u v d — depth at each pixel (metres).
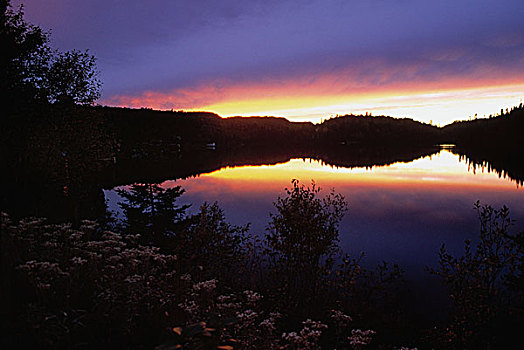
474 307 5.70
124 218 12.30
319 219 7.54
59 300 3.76
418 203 25.33
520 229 13.69
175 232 9.45
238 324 3.51
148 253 4.63
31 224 4.82
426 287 8.64
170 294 4.37
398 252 12.42
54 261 4.76
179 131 148.12
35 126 18.20
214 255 8.16
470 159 88.88
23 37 18.80
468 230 16.30
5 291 3.60
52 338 3.15
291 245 7.39
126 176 36.00
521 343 4.79
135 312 3.74
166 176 41.62
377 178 45.16
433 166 68.31
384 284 8.80
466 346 5.35
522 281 5.08
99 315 3.53
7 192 12.83
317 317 6.53
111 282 3.96
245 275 8.55
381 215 20.31
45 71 19.39
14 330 3.18
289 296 7.00
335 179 43.72
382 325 6.45
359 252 12.36
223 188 32.72
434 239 14.36
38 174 18.20
